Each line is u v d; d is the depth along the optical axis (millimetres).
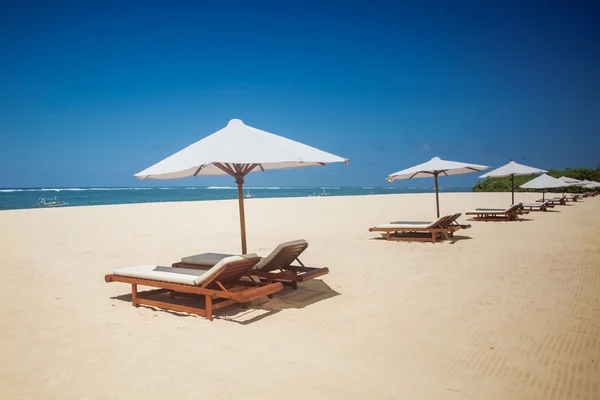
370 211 22312
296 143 6332
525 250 9438
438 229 10992
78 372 3682
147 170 5801
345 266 8180
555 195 38469
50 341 4445
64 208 24406
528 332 4461
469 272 7371
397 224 12000
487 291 6109
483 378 3453
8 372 3701
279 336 4520
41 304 5898
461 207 24906
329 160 5711
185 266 6438
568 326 4605
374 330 4645
